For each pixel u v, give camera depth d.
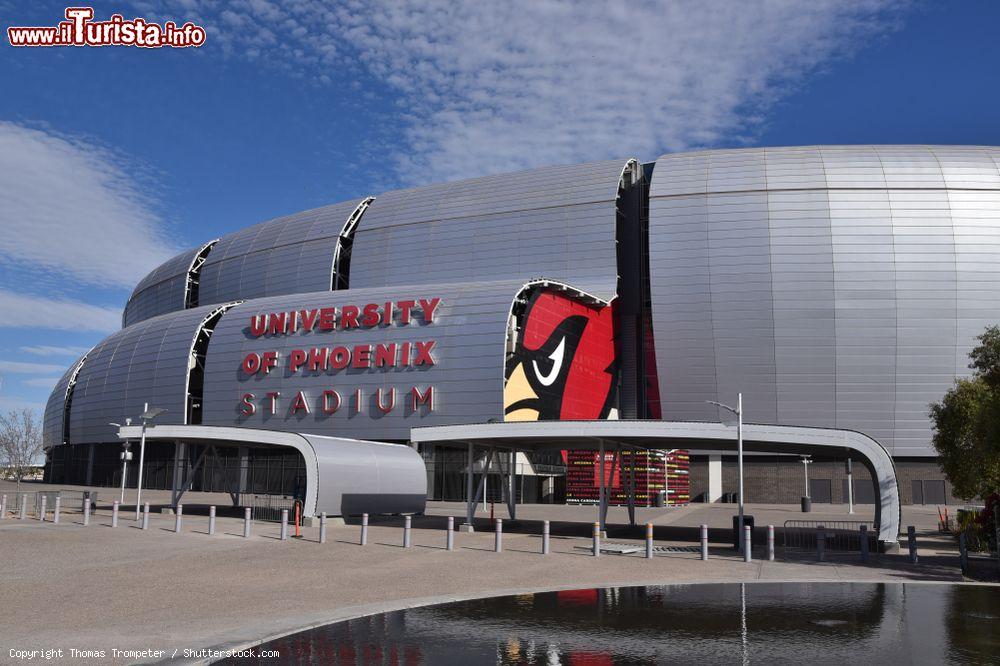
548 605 15.73
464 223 85.44
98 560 22.02
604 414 79.50
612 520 45.88
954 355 69.00
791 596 17.23
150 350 78.94
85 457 86.81
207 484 73.81
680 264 73.69
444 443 37.28
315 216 96.88
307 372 68.00
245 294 97.12
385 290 70.38
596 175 83.06
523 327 65.12
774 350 70.88
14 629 12.73
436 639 12.34
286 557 23.52
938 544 31.80
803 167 74.56
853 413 69.75
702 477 77.69
